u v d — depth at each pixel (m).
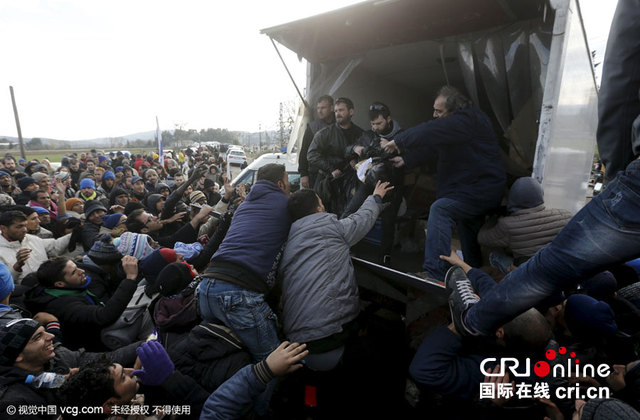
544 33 2.35
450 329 1.82
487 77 2.69
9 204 4.32
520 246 2.13
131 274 2.40
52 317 2.19
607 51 1.32
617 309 2.45
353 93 3.97
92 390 1.51
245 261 1.95
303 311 2.02
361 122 4.14
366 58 3.63
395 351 2.46
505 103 2.67
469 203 2.34
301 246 2.08
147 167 11.70
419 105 5.09
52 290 2.33
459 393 1.75
